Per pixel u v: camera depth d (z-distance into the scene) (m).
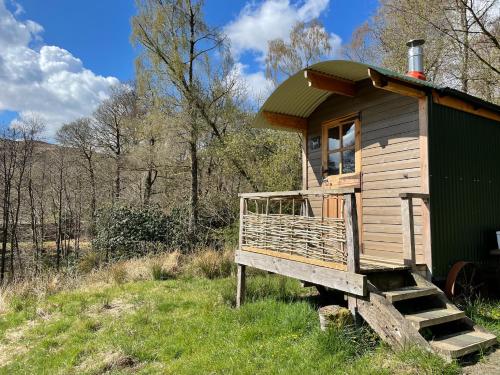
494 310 4.98
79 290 8.03
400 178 5.50
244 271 6.29
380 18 15.80
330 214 7.01
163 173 18.11
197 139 13.48
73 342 4.91
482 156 5.93
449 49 12.29
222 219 13.78
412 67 6.27
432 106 5.24
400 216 5.47
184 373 3.76
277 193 5.39
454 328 4.29
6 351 4.88
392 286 4.56
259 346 4.23
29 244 20.39
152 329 5.18
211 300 6.54
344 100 6.74
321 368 3.53
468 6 9.96
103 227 15.06
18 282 9.01
